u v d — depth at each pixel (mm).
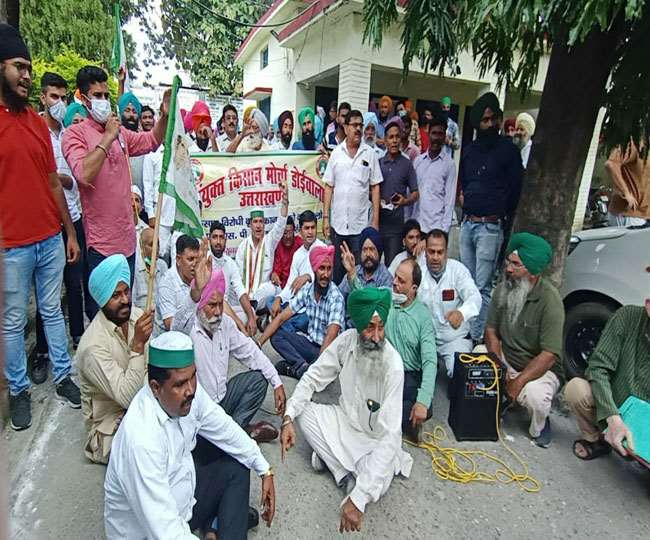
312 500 2586
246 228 5508
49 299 3107
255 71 13656
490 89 9359
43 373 3469
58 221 3100
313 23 8141
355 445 2623
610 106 3453
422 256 3945
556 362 3332
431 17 3092
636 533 2471
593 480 2848
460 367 3133
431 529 2434
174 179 2471
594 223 9727
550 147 3584
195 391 1850
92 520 2352
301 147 6570
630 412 2717
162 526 1694
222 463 2195
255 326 4145
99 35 13180
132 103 5035
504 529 2461
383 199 4965
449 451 3045
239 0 15734
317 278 3760
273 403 3506
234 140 5730
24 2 11750
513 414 3502
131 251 3418
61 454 2795
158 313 3795
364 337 2555
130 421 1778
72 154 2973
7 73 2668
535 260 3072
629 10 2049
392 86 9586
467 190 4488
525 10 2229
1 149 2684
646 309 2695
